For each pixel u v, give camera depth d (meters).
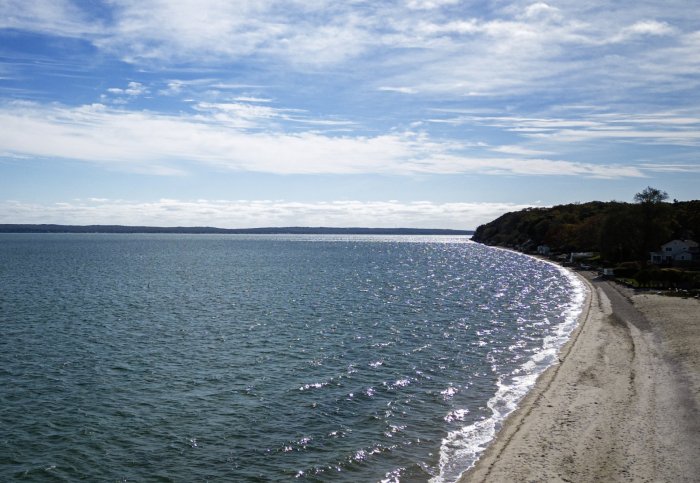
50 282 98.69
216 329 55.03
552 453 24.28
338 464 24.45
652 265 123.50
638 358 41.03
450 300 79.19
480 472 22.81
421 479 22.86
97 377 37.50
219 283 101.94
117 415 30.41
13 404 31.92
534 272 133.75
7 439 27.12
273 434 27.83
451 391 34.47
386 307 71.38
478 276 122.19
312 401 32.72
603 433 26.34
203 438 27.38
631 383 34.50
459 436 27.19
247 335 52.00
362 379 37.25
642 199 131.38
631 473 22.19
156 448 26.25
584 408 29.94
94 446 26.47
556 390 33.41
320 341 49.38
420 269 143.75
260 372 39.00
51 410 31.08
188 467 24.36
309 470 23.92
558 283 105.69
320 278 114.25
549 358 42.72
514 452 24.55
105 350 45.31
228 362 41.75
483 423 28.83
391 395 33.81
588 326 55.75
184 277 113.62
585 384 34.47
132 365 40.66
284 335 52.06
